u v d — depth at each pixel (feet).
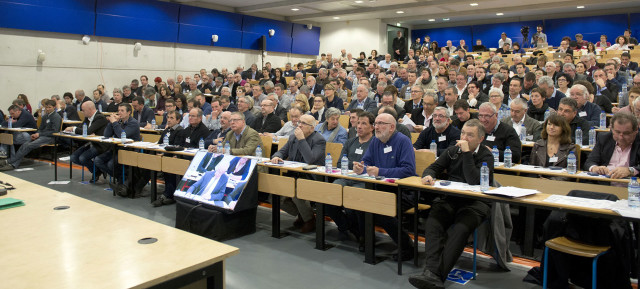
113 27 39.40
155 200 17.87
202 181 14.42
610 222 8.97
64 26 36.58
